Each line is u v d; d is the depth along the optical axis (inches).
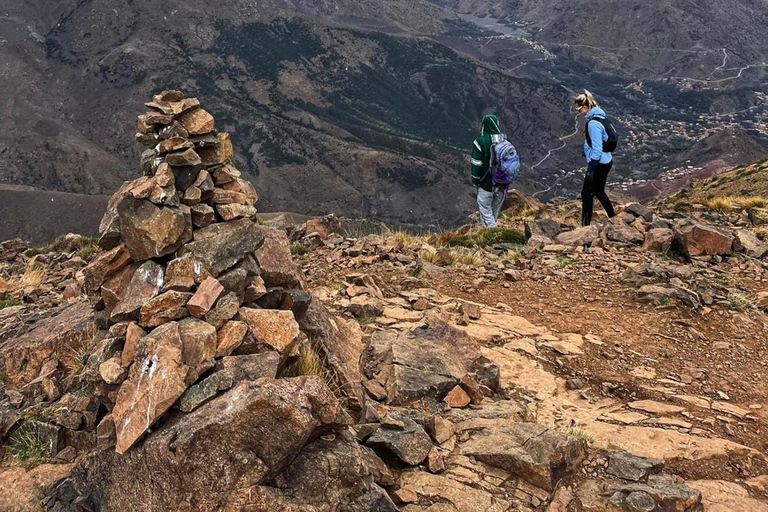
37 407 225.3
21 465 207.8
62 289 496.4
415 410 237.1
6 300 470.3
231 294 206.1
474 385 261.9
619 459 219.9
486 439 218.4
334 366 232.5
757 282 440.1
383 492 176.4
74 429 209.0
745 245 508.7
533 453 206.1
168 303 196.1
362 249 507.5
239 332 198.1
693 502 196.9
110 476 183.9
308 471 169.8
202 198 218.1
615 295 407.2
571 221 617.3
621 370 308.3
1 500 193.0
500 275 447.8
